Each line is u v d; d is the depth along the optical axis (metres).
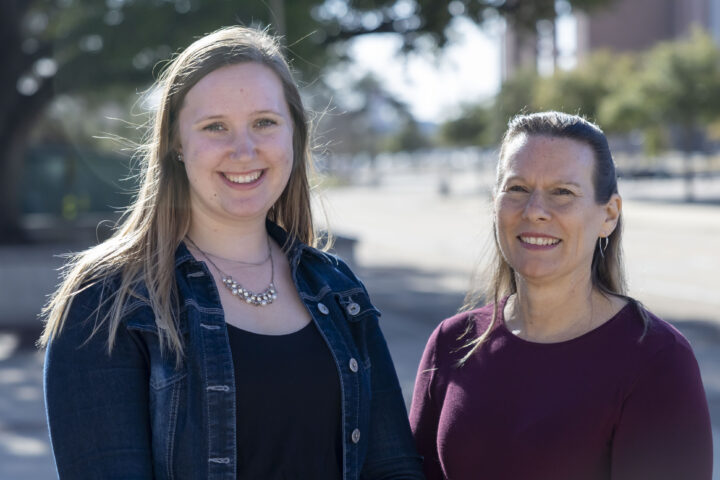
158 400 1.99
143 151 2.47
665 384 2.03
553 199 2.19
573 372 2.15
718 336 9.83
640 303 2.19
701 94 34.34
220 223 2.23
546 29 12.80
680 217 27.58
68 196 18.00
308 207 2.47
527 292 2.28
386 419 2.34
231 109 2.12
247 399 2.04
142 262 2.10
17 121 13.40
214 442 1.99
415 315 11.49
